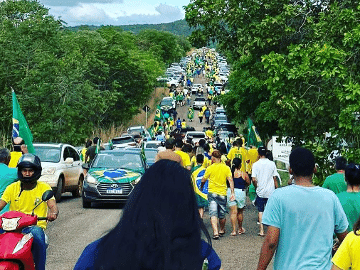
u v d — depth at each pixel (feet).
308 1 64.59
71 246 38.45
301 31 64.08
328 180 26.58
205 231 8.52
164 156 12.80
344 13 52.21
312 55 48.32
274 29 63.31
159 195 8.38
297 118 50.55
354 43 48.57
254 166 44.57
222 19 72.49
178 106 306.35
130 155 65.46
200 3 73.67
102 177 60.29
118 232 8.32
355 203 21.49
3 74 129.59
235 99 119.24
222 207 43.37
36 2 185.47
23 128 39.55
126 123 200.95
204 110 254.27
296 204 15.62
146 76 206.28
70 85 129.49
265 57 50.26
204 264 8.74
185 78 406.21
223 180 43.42
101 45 198.90
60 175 65.36
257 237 44.16
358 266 13.70
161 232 8.11
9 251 17.62
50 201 21.97
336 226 15.99
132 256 8.02
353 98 45.60
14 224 18.42
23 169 21.57
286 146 68.85
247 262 34.58
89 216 53.83
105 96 174.40
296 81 49.16
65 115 126.11
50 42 140.15
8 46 132.98
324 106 48.39
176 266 7.99
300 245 15.52
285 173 66.28
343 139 49.75
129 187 60.08
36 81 128.06
